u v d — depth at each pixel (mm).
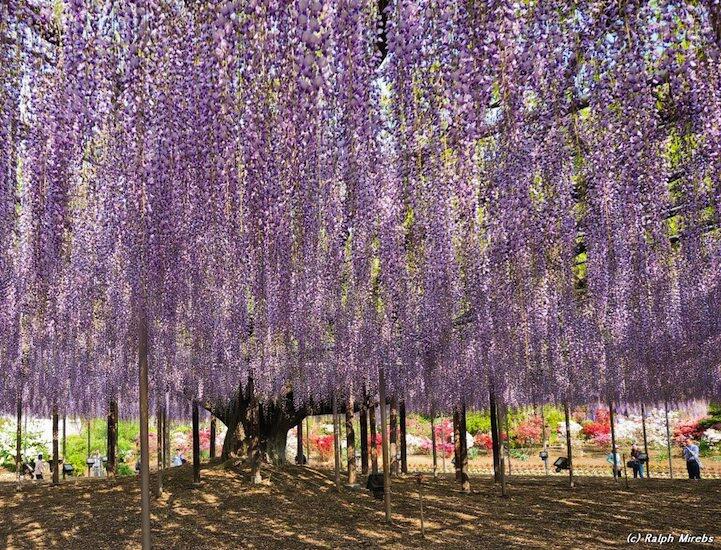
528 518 9648
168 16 3191
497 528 8812
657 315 8445
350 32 2533
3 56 3189
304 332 7793
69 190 3752
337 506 10508
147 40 3010
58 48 3309
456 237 5027
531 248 4836
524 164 3795
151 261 3902
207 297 7387
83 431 25922
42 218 3799
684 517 9758
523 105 3312
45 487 13633
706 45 2518
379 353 8539
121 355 9266
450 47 2582
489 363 9414
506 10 2537
